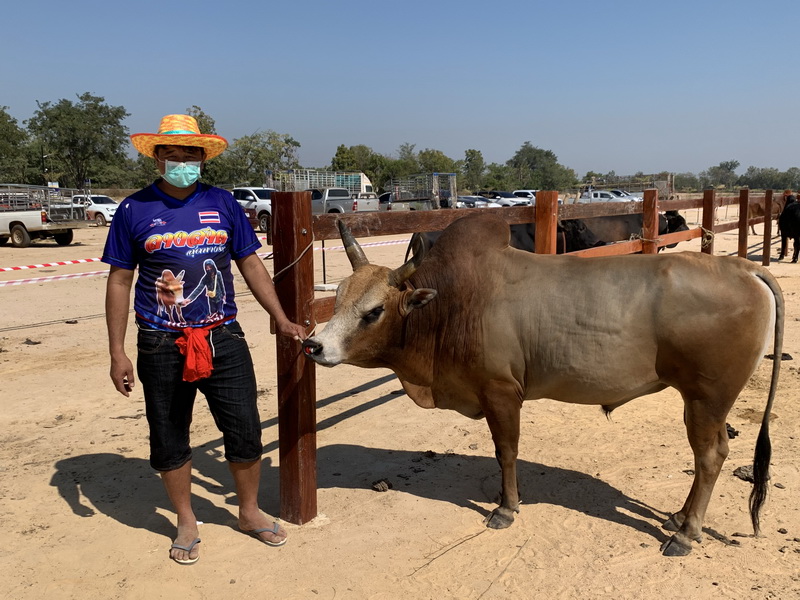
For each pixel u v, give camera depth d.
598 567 3.56
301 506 4.01
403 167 77.88
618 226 10.72
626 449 5.10
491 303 3.88
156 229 3.29
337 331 3.68
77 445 5.29
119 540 3.86
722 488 4.41
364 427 5.70
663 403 6.11
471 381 3.99
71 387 6.71
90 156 69.69
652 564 3.58
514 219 5.83
